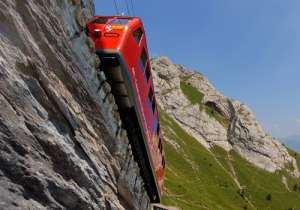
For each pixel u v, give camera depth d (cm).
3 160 1066
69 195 1378
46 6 1416
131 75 2003
